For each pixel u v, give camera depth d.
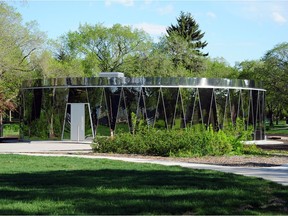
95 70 63.81
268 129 60.06
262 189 10.98
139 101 29.31
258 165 16.64
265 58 56.28
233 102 31.42
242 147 22.09
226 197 9.83
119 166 15.83
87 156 20.02
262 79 55.38
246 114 32.28
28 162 17.16
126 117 29.23
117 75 32.50
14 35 43.53
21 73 45.09
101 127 29.53
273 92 55.50
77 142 29.06
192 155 20.09
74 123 30.03
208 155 20.36
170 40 67.38
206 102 30.27
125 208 8.68
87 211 8.41
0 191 10.54
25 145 26.88
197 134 20.89
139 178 12.68
